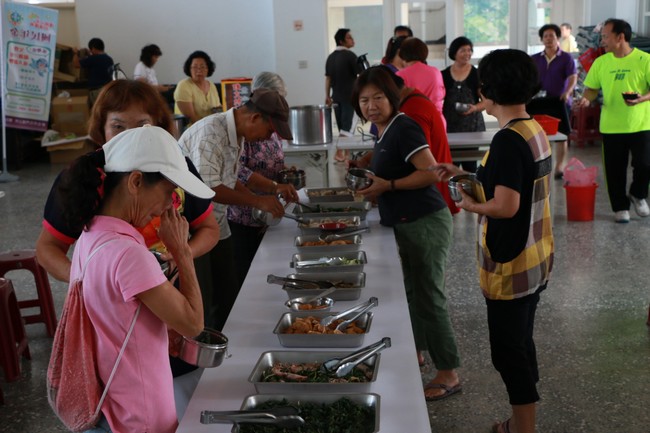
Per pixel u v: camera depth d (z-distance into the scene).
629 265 4.85
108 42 12.45
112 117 2.09
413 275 3.11
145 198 1.57
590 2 10.55
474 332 3.90
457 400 3.20
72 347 1.57
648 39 9.37
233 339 2.13
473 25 11.30
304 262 2.67
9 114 8.91
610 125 5.74
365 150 5.86
